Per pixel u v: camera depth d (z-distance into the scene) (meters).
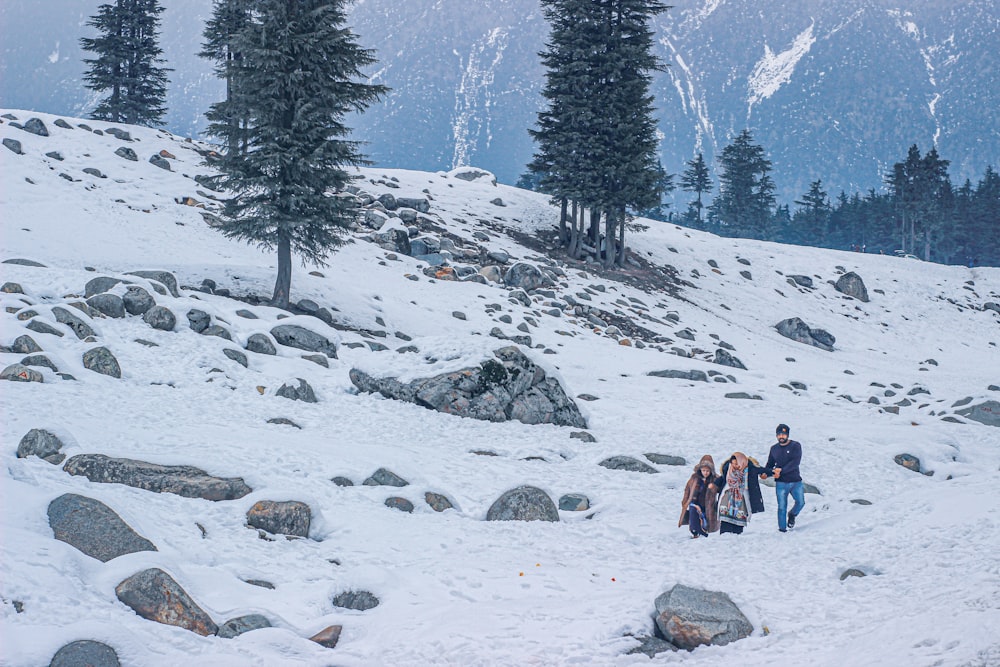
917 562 10.30
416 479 15.02
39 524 8.74
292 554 10.58
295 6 30.14
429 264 47.09
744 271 63.00
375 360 23.88
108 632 6.71
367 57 30.67
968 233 124.25
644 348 41.94
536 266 49.09
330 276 40.25
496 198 62.72
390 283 42.12
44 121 48.06
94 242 35.22
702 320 50.81
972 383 42.59
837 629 7.74
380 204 54.09
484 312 40.75
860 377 43.00
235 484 12.19
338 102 31.31
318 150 29.84
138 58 64.31
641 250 60.62
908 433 23.56
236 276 34.72
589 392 29.88
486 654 7.39
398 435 19.39
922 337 58.41
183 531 10.29
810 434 23.75
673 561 11.31
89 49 63.31
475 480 15.90
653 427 24.55
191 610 7.68
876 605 8.46
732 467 13.62
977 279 72.25
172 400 18.52
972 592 8.16
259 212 30.95
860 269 68.38
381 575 9.43
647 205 54.41
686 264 61.25
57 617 7.00
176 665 6.69
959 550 10.64
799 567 10.67
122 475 11.69
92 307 24.05
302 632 8.13
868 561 10.64
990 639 6.27
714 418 26.48
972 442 23.89
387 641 7.85
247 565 9.79
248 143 30.88
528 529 13.02
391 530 12.00
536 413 23.34
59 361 18.77
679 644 7.75
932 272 72.19
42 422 14.14
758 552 11.94
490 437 20.62
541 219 61.44
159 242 37.62
